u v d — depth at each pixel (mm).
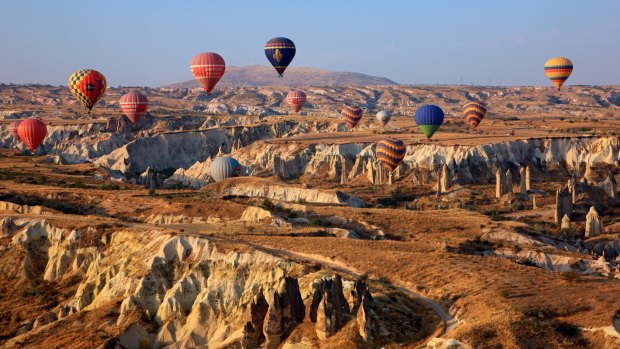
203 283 104562
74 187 192375
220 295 100938
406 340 81625
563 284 91750
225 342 92125
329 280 86125
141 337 99688
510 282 93062
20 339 100938
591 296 85000
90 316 104062
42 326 105938
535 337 76250
